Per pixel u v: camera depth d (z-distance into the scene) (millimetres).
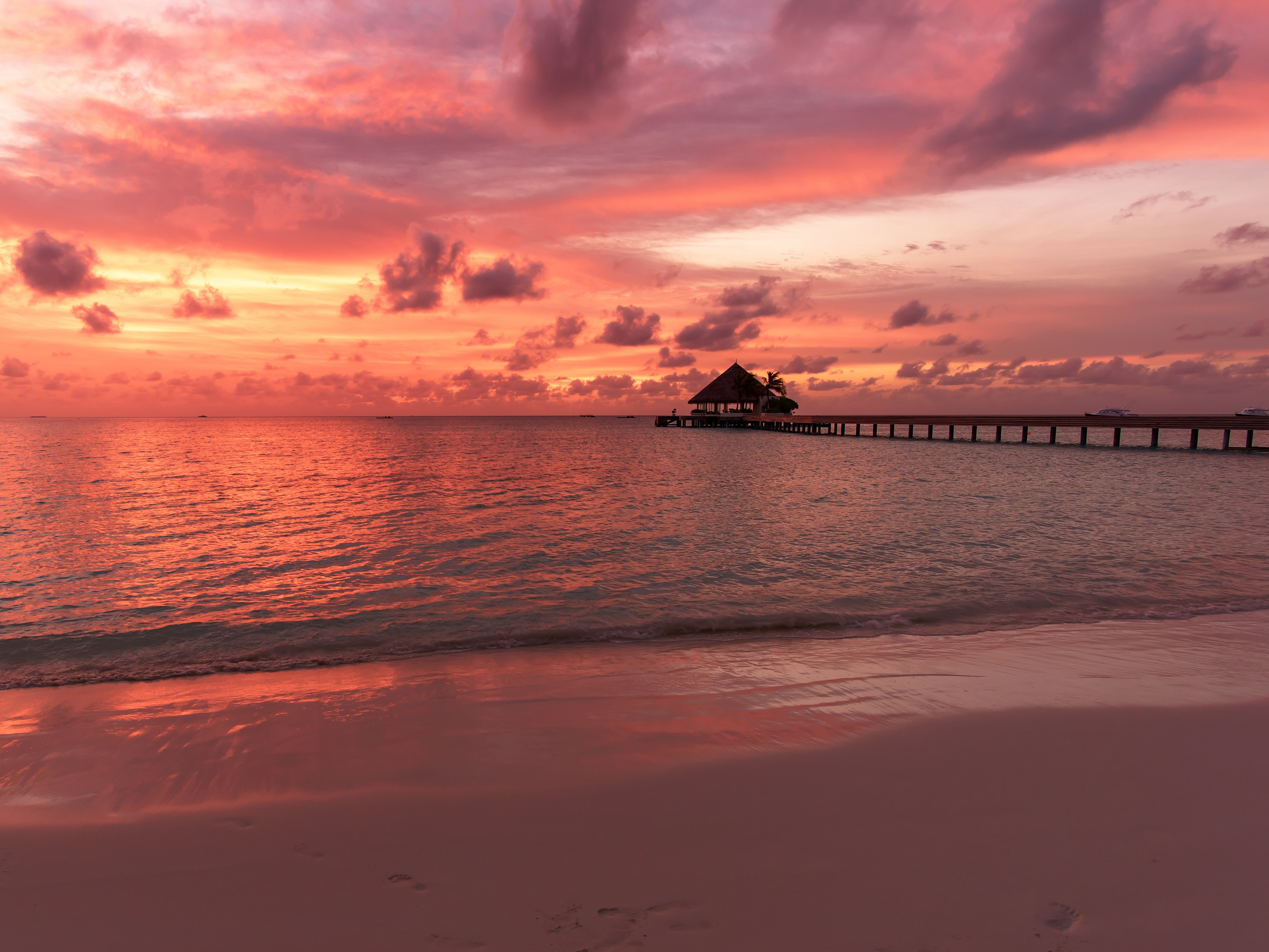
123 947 2506
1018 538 13625
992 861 2990
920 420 64438
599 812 3510
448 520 16281
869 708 5027
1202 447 49750
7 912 2727
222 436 83812
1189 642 6941
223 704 5465
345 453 47594
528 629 7781
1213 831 3238
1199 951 2398
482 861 3055
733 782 3820
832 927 2543
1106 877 2859
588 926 2562
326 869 3018
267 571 10945
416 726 4832
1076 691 5375
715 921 2582
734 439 74688
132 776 4074
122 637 7629
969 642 7066
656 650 6934
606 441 68812
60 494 22219
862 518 16297
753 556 11906
